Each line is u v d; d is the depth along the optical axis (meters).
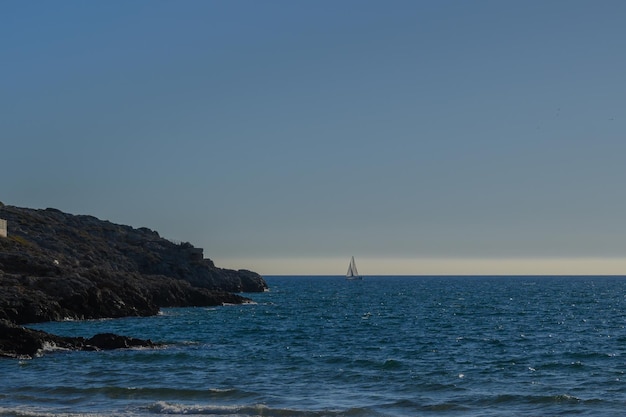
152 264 160.38
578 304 157.00
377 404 39.34
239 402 40.06
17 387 43.56
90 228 168.12
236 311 126.06
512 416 36.53
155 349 61.28
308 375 48.59
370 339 75.69
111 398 40.88
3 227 122.94
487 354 61.69
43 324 86.06
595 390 43.47
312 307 146.12
